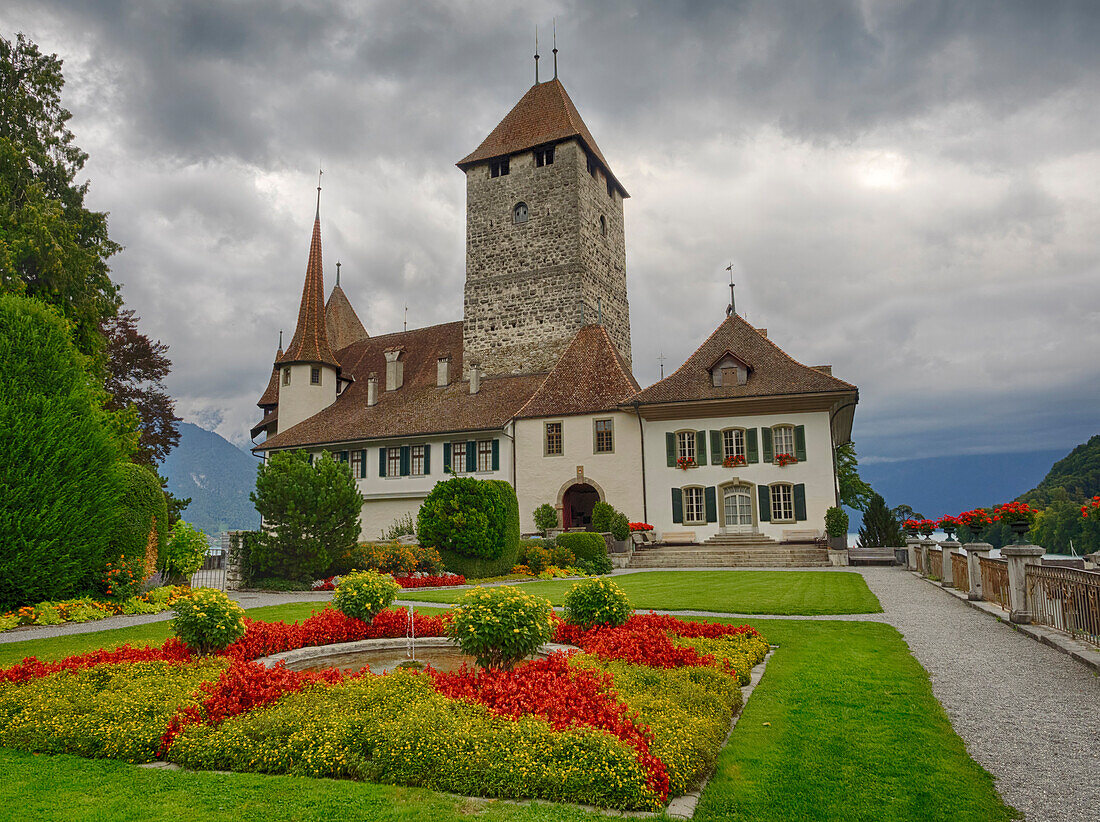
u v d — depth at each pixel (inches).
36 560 657.6
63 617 653.3
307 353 1846.7
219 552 1160.8
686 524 1397.6
